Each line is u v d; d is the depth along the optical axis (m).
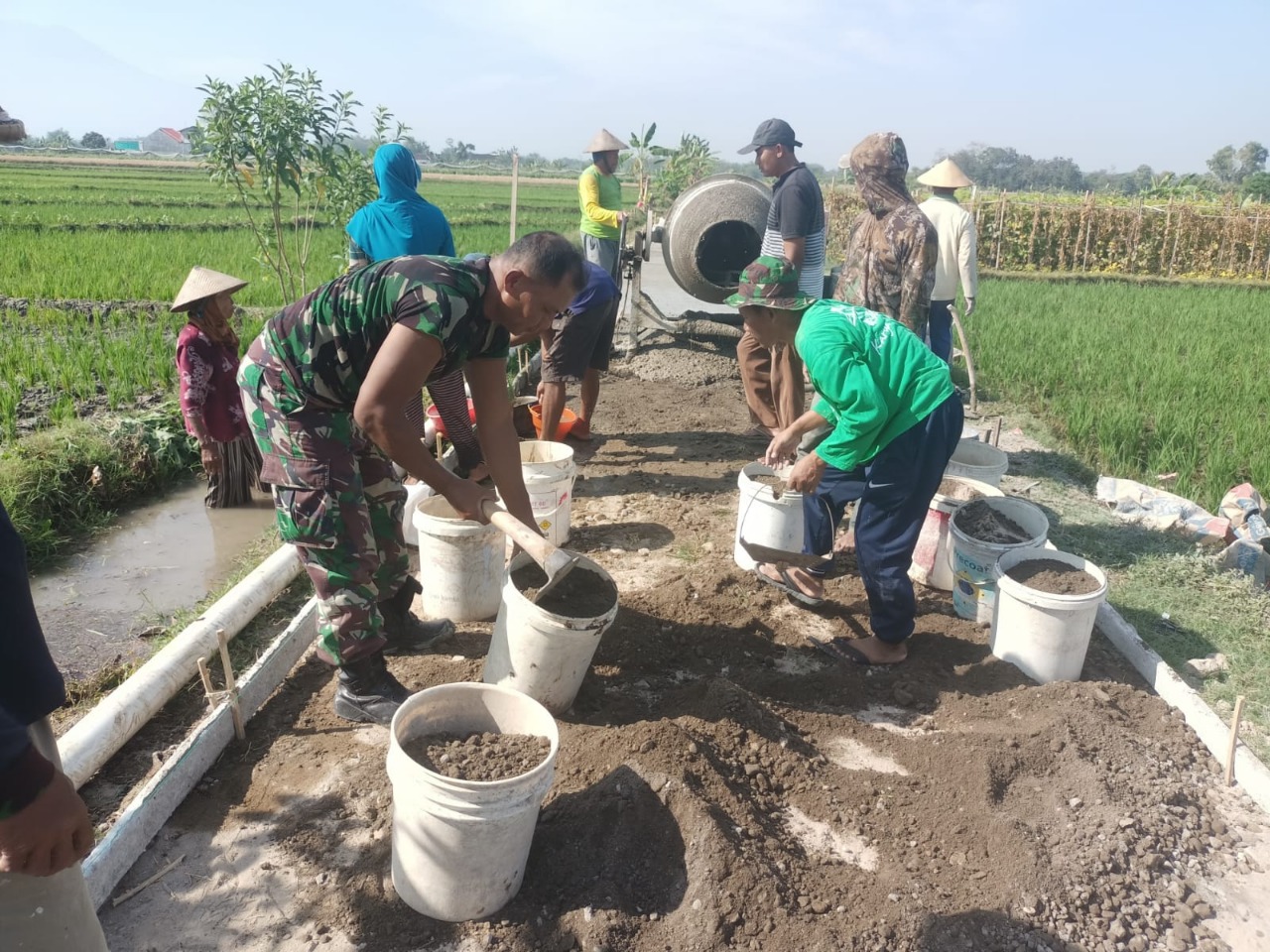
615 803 2.89
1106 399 8.63
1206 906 2.77
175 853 2.82
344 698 3.45
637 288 9.70
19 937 1.61
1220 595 4.86
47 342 9.54
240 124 9.02
